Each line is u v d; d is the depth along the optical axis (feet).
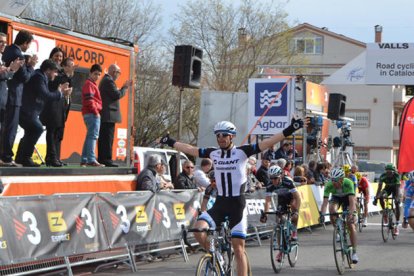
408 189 44.11
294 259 41.22
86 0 121.70
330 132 100.63
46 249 32.14
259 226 51.60
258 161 72.79
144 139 124.47
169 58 128.77
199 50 46.09
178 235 41.81
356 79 101.30
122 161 49.52
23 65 35.47
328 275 38.22
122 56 49.08
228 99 86.58
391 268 40.93
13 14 39.45
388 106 185.06
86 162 42.50
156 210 40.22
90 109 42.19
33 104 37.11
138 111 122.72
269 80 75.87
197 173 47.50
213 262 26.96
